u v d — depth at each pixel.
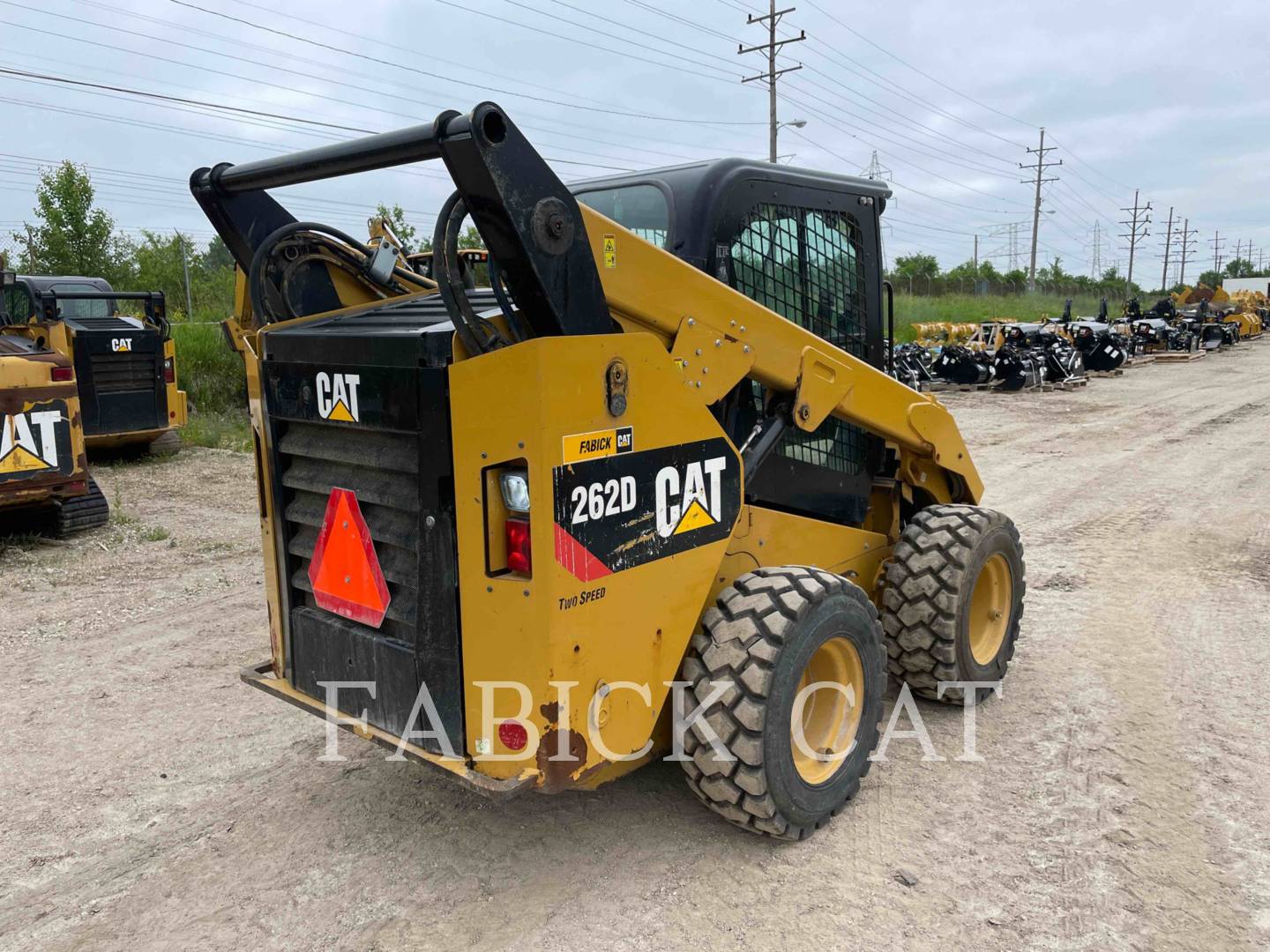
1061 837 3.12
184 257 25.25
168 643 5.20
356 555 2.91
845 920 2.71
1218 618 5.25
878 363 4.20
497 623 2.54
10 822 3.37
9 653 5.04
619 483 2.62
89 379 10.32
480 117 2.23
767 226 3.54
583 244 2.50
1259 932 2.64
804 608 2.96
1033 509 8.07
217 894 2.93
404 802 3.46
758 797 2.90
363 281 3.58
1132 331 25.55
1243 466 9.80
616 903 2.82
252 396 3.20
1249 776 3.51
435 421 2.56
